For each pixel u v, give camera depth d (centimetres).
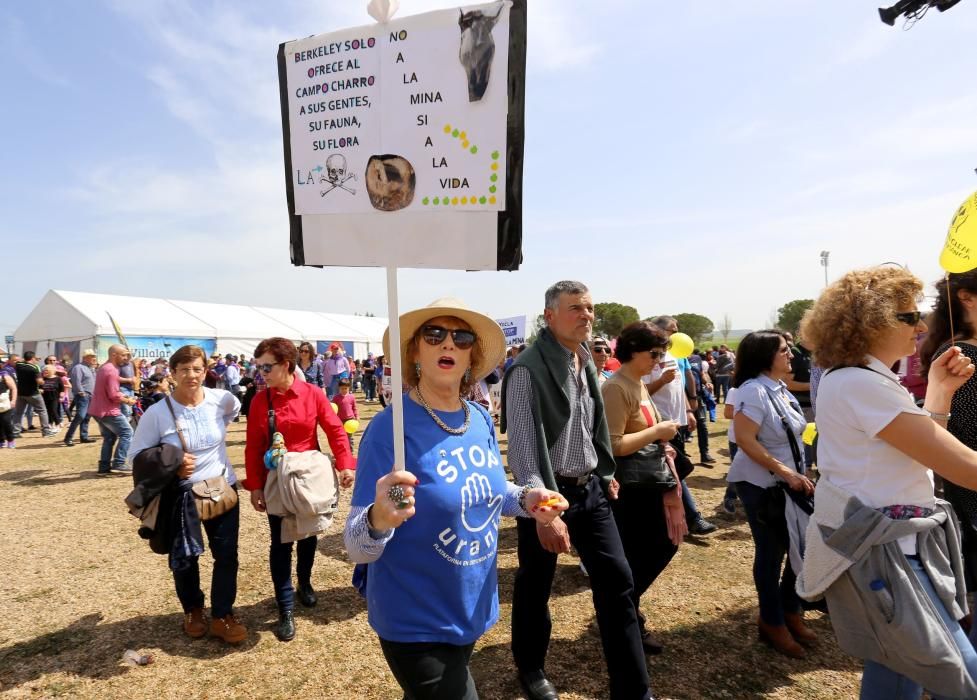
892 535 161
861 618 167
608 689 266
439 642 155
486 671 280
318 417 340
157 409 308
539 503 172
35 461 853
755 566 302
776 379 309
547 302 256
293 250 164
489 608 167
